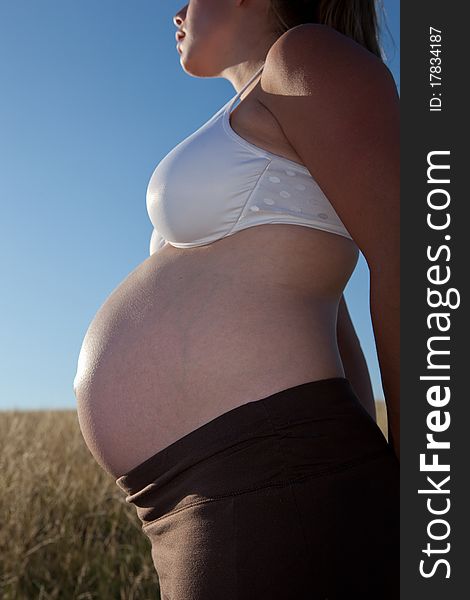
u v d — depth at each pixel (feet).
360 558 3.39
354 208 3.59
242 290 3.82
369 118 3.59
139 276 4.37
